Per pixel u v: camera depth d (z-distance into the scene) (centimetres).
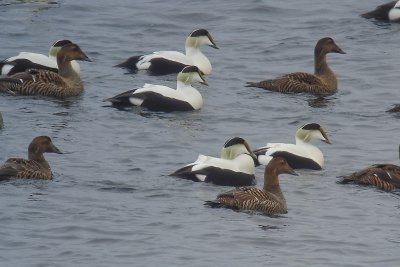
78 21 3794
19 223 2219
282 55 3519
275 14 3872
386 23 3762
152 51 3550
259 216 2278
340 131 2866
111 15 3850
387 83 3266
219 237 2177
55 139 2736
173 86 3228
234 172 2466
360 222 2278
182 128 2862
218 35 3700
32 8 3891
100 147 2697
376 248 2155
